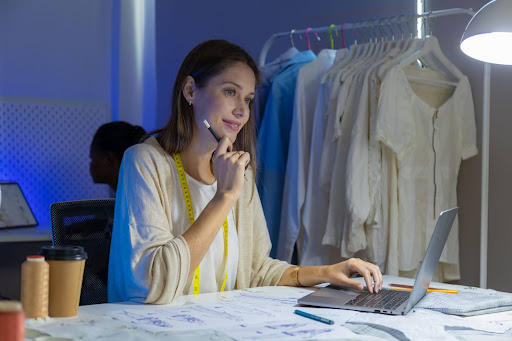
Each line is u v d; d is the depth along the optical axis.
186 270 1.39
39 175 3.51
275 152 2.92
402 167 2.63
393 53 2.72
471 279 2.85
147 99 3.79
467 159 2.86
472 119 2.79
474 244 2.84
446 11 2.65
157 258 1.37
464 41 1.84
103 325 1.13
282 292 1.56
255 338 1.06
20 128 3.46
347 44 3.28
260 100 3.03
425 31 3.00
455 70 2.77
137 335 1.06
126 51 3.72
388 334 1.13
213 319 1.21
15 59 3.50
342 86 2.70
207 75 1.60
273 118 2.93
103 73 3.76
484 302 1.38
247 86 1.62
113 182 3.05
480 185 2.81
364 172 2.62
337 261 2.83
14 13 3.50
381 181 2.65
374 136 2.62
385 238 2.65
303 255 2.84
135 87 3.78
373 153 2.64
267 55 3.54
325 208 2.81
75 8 3.67
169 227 1.57
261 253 1.81
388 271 2.64
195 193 1.64
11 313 0.83
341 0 3.30
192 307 1.33
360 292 1.53
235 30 3.64
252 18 3.58
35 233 2.91
